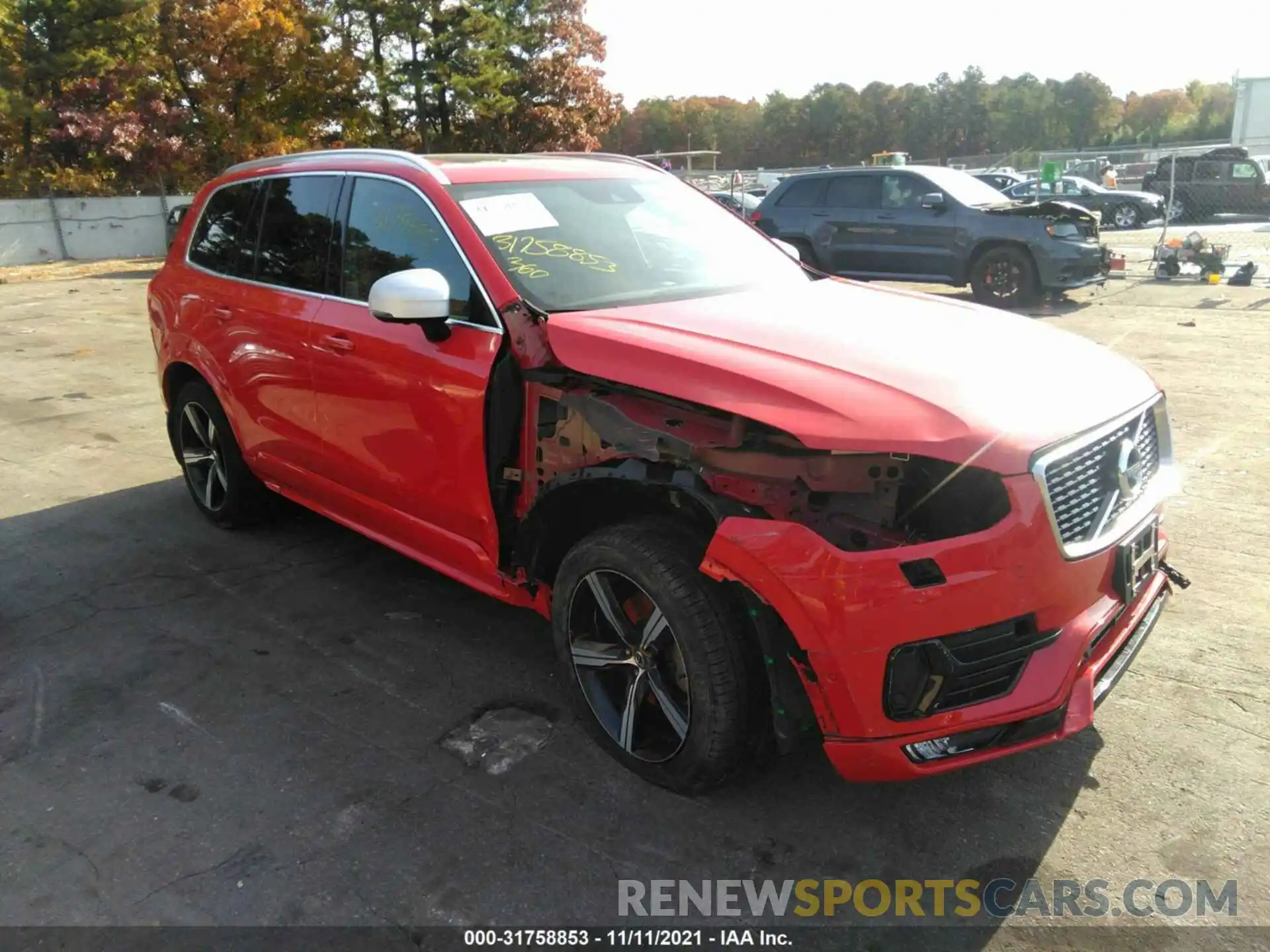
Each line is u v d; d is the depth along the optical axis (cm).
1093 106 11606
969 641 249
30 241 2434
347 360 381
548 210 381
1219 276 1373
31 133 2916
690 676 274
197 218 511
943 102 11800
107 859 271
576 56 3662
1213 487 548
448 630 406
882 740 251
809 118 12162
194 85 3147
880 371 277
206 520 538
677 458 273
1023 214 1204
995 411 261
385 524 400
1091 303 1236
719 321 325
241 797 297
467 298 343
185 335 492
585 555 299
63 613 425
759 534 253
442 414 343
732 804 291
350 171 408
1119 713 331
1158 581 319
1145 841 271
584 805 291
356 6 3183
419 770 310
